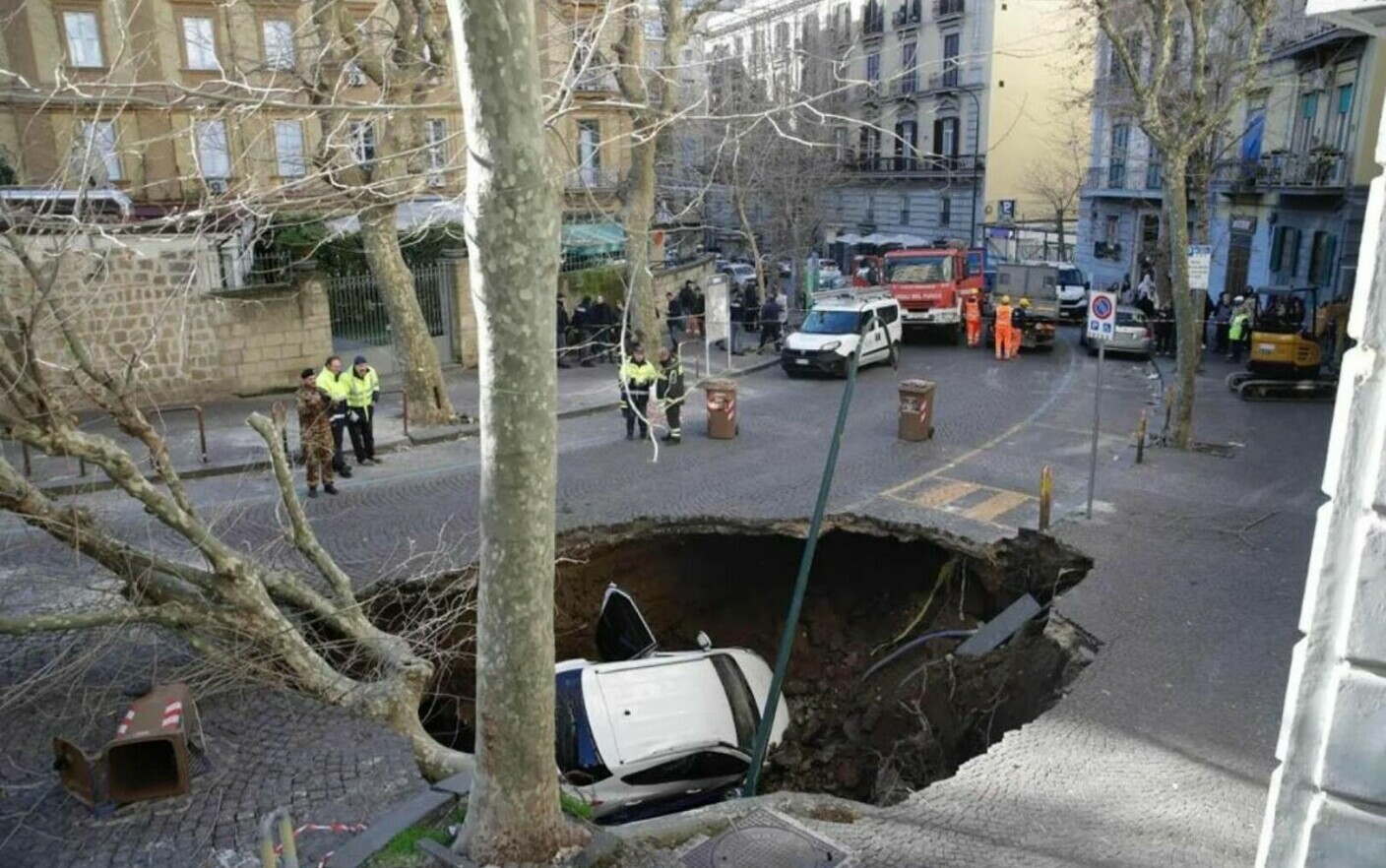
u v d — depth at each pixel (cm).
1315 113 2828
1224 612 1097
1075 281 3741
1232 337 2719
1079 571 1262
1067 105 3431
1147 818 741
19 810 731
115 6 991
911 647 1300
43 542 1266
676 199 3300
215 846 691
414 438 1834
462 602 1220
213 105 830
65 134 977
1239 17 2461
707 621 1502
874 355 2556
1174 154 1664
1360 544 222
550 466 536
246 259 2227
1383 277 216
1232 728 870
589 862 618
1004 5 4309
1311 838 238
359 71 1563
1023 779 798
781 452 1759
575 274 2852
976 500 1473
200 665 899
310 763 788
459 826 660
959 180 4678
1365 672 226
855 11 4862
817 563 1498
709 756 1074
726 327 2450
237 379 2164
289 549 1279
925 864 692
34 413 756
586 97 1389
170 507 801
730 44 3238
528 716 579
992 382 2425
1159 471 1619
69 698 847
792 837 730
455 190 1273
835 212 5269
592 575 1411
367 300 2441
